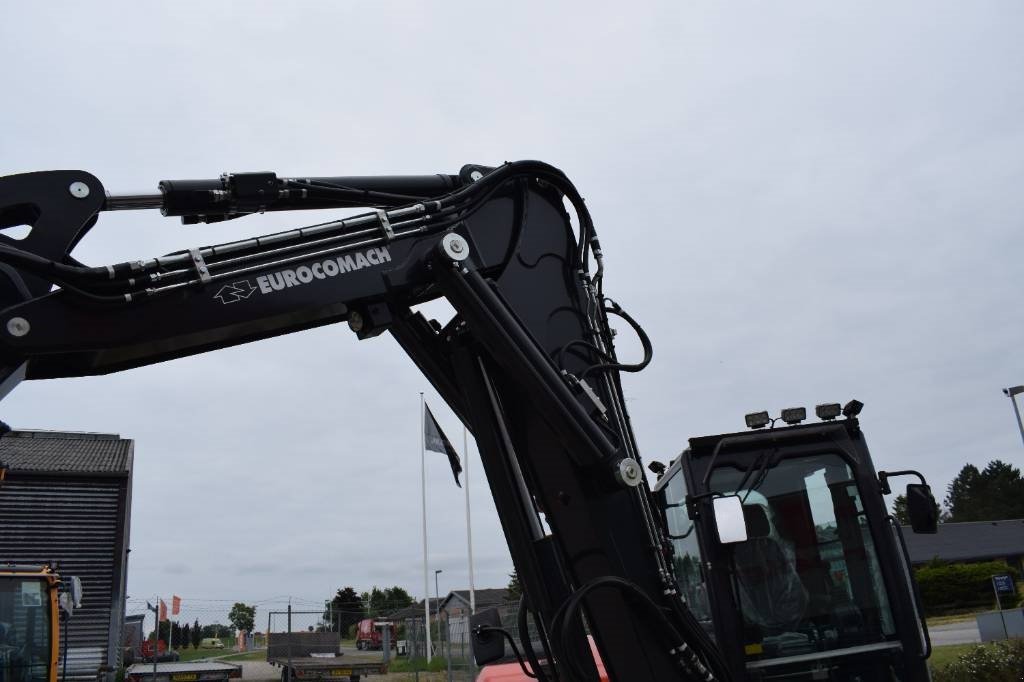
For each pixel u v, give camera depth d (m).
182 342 3.83
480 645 4.89
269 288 3.82
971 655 13.22
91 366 3.72
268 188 4.15
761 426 5.73
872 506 5.55
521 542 4.15
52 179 3.69
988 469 79.75
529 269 4.45
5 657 9.12
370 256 4.11
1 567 9.50
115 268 3.48
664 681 4.06
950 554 50.19
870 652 5.35
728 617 5.35
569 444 4.16
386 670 24.53
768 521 5.57
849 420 5.75
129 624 27.77
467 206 4.40
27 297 3.42
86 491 17.78
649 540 4.21
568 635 3.80
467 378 4.36
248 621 54.44
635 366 4.41
